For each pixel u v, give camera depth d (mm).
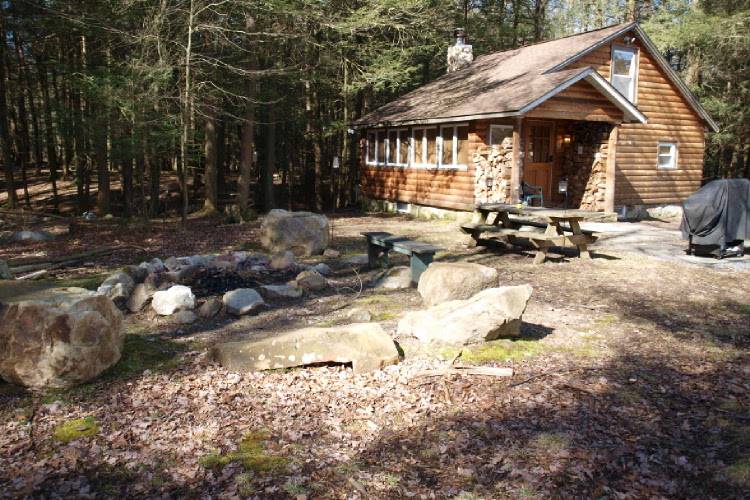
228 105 20578
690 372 5402
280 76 18625
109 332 5227
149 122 13367
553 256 11055
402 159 19922
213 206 19312
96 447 3986
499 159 15508
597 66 17328
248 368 5332
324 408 4652
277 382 5098
